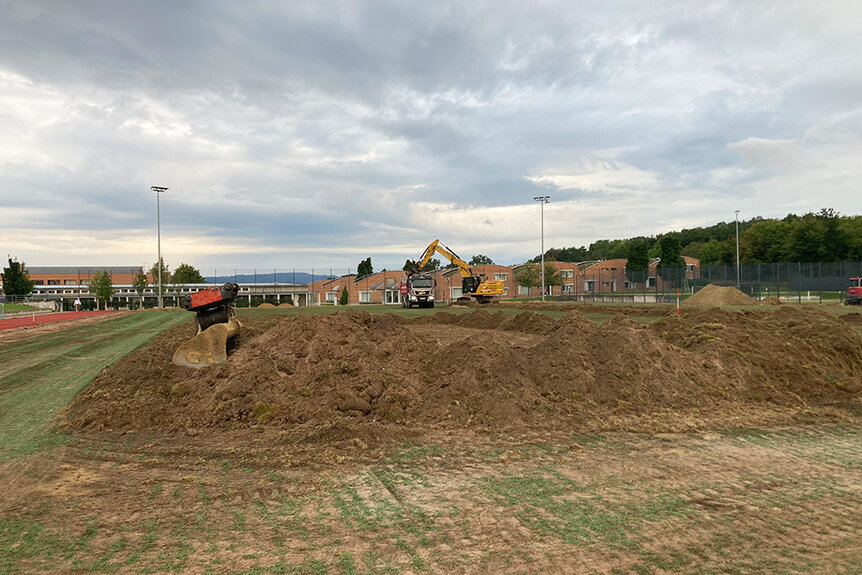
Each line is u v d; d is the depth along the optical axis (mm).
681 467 5918
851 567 3730
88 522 4621
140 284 67188
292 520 4605
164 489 5422
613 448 6617
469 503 4930
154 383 9789
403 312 35438
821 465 5977
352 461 6199
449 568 3742
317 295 82688
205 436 7355
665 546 4059
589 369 8992
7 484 5621
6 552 4074
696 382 9109
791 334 11617
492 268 76438
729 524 4441
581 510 4742
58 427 7832
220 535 4328
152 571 3758
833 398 9203
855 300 36500
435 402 8266
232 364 9352
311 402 8133
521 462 6109
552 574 3656
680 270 53656
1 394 10211
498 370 8773
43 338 21484
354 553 3984
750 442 6883
